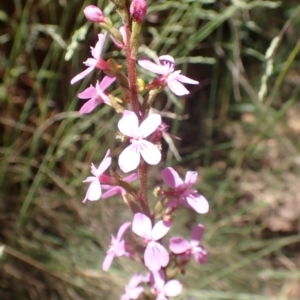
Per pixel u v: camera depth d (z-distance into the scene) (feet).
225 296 0.72
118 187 0.41
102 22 0.36
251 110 0.87
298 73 0.94
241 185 0.84
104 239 0.75
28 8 0.67
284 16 0.89
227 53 0.83
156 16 0.72
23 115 0.70
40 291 0.70
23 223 0.73
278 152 0.87
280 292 0.77
